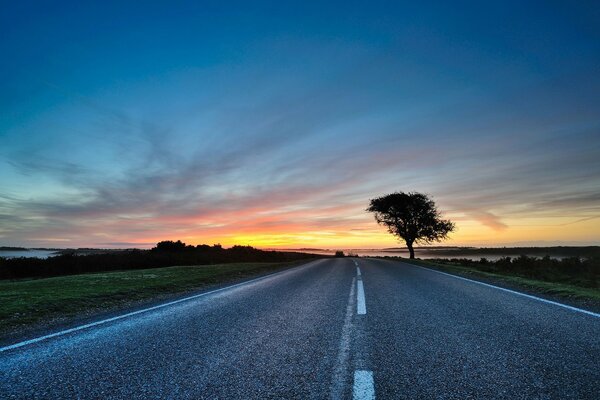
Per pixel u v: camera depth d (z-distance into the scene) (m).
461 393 3.23
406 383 3.47
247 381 3.56
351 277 15.17
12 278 20.19
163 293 10.95
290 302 8.59
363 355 4.36
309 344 4.89
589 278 17.86
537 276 18.97
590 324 5.93
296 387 3.40
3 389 3.40
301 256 51.72
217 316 6.93
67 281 13.92
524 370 3.79
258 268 21.81
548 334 5.28
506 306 7.71
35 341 5.18
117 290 11.00
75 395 3.26
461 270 19.48
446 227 50.22
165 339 5.21
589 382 3.46
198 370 3.89
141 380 3.61
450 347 4.65
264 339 5.17
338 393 3.25
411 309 7.40
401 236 52.56
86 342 5.09
